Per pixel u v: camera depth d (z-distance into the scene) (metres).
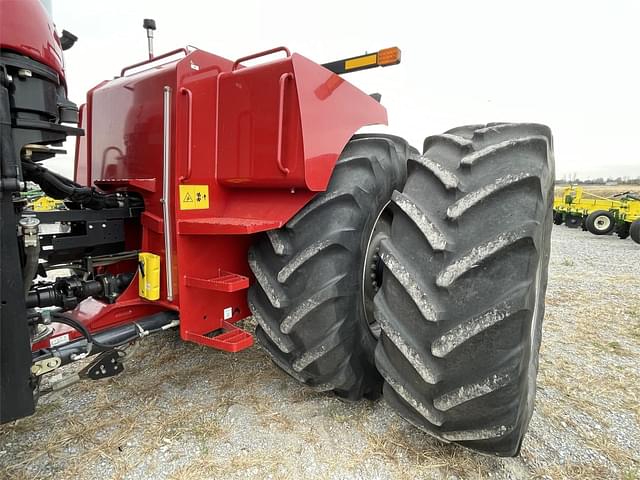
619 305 4.36
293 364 1.93
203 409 2.22
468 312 1.41
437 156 1.69
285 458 1.85
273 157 1.79
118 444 1.93
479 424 1.52
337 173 1.98
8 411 1.38
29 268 1.42
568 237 12.02
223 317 2.08
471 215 1.45
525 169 1.47
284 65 1.74
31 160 1.70
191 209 1.87
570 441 2.03
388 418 2.14
